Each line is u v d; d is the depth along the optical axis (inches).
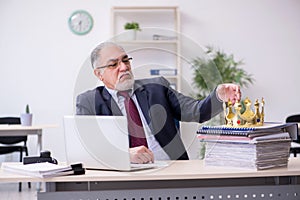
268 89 253.9
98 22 250.2
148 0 251.1
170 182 80.8
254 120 84.7
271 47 254.2
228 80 239.1
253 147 78.3
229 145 81.0
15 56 247.9
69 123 81.1
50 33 249.1
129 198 76.8
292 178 81.0
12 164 83.2
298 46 255.1
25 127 191.8
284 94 254.7
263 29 253.9
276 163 81.4
